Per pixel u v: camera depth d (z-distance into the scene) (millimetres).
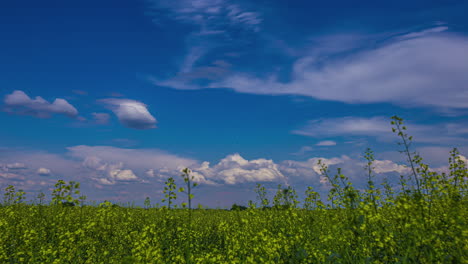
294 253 7137
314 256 6363
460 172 8211
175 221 10156
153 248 6922
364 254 6250
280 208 9969
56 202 9391
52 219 10883
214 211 18984
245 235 8578
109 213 10406
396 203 5516
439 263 4898
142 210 15609
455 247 5453
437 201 6352
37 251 8555
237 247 7730
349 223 5855
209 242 10930
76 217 11398
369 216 5816
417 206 5160
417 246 5246
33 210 11570
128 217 12812
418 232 5012
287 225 8969
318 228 7422
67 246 8219
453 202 5719
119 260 8234
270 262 6547
